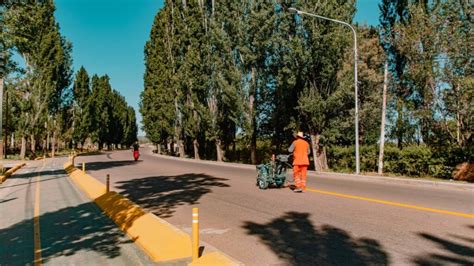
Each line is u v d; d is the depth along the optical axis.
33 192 14.37
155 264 5.37
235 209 9.23
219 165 27.77
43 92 47.44
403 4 24.56
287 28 22.47
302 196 10.90
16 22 20.30
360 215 8.04
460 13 16.09
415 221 7.36
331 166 24.00
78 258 5.79
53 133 54.84
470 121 16.05
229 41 28.62
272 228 7.18
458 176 15.10
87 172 22.61
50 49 48.12
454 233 6.39
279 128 27.75
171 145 55.53
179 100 39.62
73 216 9.24
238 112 28.64
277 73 25.19
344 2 21.19
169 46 43.22
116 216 8.63
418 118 18.06
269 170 12.66
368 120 24.89
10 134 57.59
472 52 15.36
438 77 16.38
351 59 25.05
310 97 21.62
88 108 69.69
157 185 14.96
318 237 6.42
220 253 5.43
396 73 24.69
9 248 6.54
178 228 7.18
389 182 14.82
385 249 5.62
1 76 21.56
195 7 36.03
